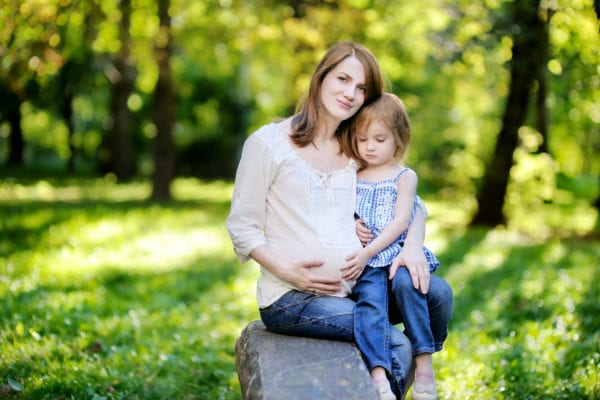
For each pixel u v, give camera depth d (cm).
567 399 448
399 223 353
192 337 610
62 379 458
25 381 453
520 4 833
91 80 1720
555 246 1218
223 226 1333
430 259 364
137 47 1516
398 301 341
